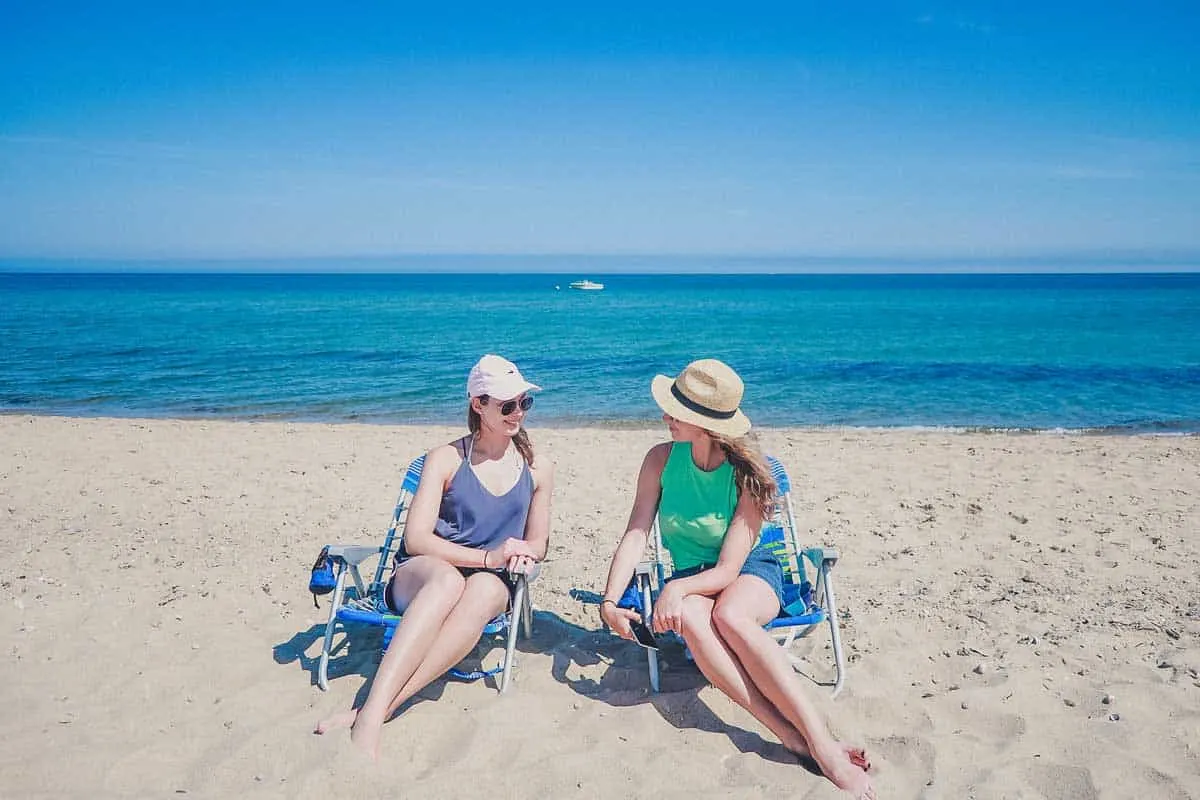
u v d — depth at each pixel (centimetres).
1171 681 366
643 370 1995
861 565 545
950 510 685
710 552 372
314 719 336
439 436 1086
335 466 874
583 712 347
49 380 1744
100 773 296
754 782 297
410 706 348
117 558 552
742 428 357
